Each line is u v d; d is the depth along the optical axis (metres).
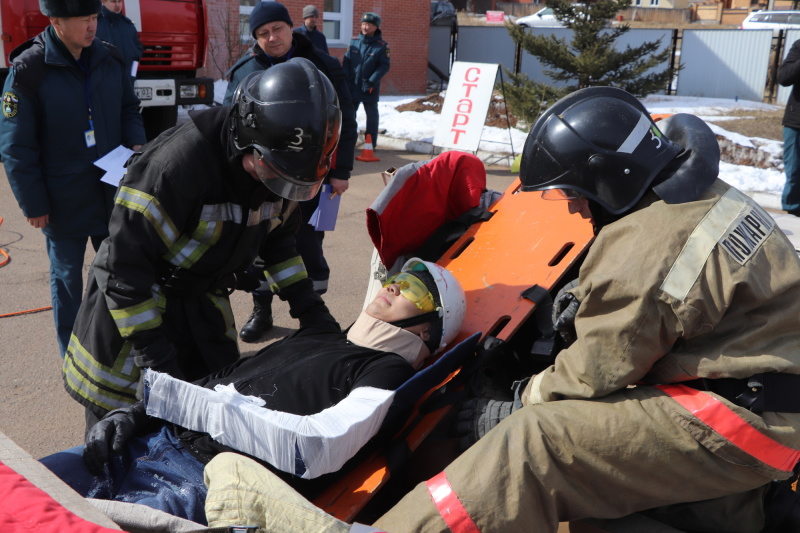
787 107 6.69
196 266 2.37
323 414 2.00
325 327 2.64
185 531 1.77
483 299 2.83
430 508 1.86
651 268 1.77
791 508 2.09
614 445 1.84
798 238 3.82
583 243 2.99
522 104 11.67
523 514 1.85
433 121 12.42
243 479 1.85
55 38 3.37
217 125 2.21
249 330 4.27
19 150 3.35
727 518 2.04
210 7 14.65
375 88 9.89
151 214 2.15
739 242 1.78
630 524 2.02
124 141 3.77
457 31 19.00
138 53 6.04
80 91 3.46
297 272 2.73
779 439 1.79
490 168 9.92
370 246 6.17
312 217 4.07
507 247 3.12
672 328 1.78
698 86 16.55
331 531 1.69
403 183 3.10
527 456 1.87
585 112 1.94
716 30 16.06
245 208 2.31
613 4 11.58
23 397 3.53
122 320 2.23
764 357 1.77
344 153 4.02
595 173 1.89
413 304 2.52
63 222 3.54
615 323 1.81
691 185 1.84
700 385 1.86
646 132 1.91
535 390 2.08
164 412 2.14
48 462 2.11
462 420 2.28
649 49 11.93
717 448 1.79
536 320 2.83
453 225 3.34
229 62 15.09
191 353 2.62
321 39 9.48
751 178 8.41
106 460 2.15
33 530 1.30
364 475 2.16
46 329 4.30
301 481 2.12
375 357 2.34
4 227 6.28
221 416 2.02
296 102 2.06
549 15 25.00
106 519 1.41
